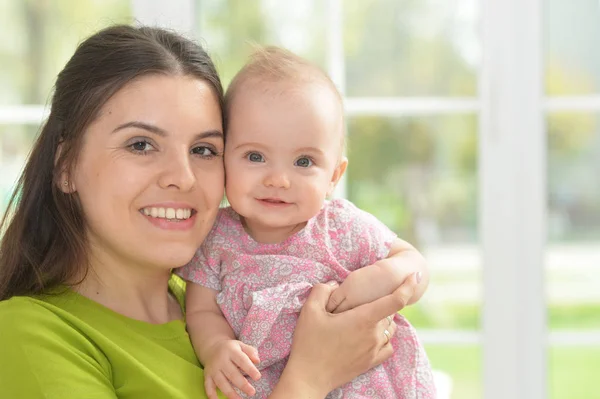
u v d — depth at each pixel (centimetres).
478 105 215
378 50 900
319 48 856
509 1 212
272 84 131
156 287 134
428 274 138
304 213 132
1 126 773
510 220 215
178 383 120
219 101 129
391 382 137
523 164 214
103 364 116
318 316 128
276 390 123
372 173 963
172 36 129
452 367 793
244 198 131
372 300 131
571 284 920
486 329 217
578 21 860
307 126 130
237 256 134
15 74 862
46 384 108
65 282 125
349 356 127
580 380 775
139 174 119
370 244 137
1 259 128
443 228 959
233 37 865
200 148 127
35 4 858
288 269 133
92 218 123
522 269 215
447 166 957
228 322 133
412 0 891
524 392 217
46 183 127
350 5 896
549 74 869
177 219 123
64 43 862
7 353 111
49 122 127
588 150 915
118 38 123
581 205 922
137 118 119
